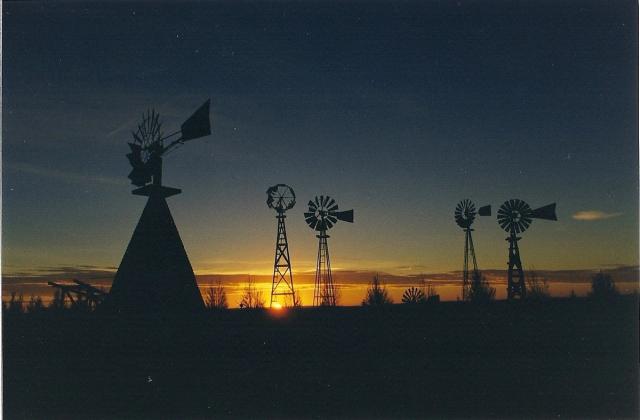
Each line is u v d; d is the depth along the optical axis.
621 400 12.80
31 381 14.93
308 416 11.66
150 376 15.64
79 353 17.73
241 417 11.59
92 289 23.64
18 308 20.38
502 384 14.51
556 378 15.22
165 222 25.66
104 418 11.48
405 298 24.25
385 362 17.27
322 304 28.17
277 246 28.55
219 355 18.02
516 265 28.30
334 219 29.05
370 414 11.68
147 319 21.03
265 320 20.78
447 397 13.17
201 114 24.58
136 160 25.64
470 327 20.41
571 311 20.83
